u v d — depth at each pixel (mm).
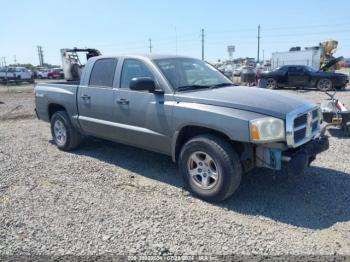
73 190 4660
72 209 4074
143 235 3467
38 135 8289
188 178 4418
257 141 3811
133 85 4512
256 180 4898
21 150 6797
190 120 4281
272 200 4285
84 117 5973
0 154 6508
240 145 4191
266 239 3381
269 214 3926
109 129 5512
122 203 4227
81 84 6008
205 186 4250
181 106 4391
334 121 7383
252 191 4551
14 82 36938
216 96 4320
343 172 5160
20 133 8570
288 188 4629
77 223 3732
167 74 4789
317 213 3934
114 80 5383
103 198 4379
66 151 6660
